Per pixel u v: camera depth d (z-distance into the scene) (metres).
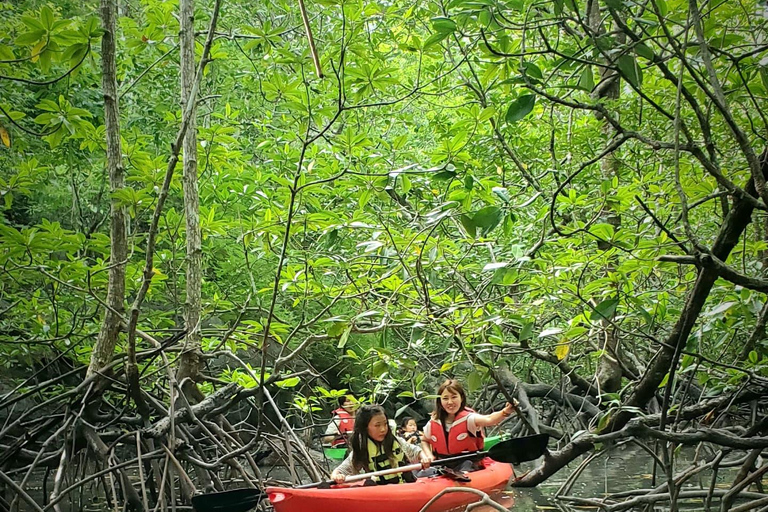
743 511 4.67
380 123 10.11
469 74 9.01
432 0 6.69
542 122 8.84
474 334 5.93
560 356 5.93
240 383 6.95
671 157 7.05
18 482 7.21
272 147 8.73
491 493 6.94
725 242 4.22
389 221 6.50
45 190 9.45
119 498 7.27
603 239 4.63
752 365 5.13
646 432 4.87
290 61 6.05
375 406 6.56
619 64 3.72
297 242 8.49
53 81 4.73
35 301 7.05
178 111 8.30
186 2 6.92
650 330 6.51
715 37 4.36
